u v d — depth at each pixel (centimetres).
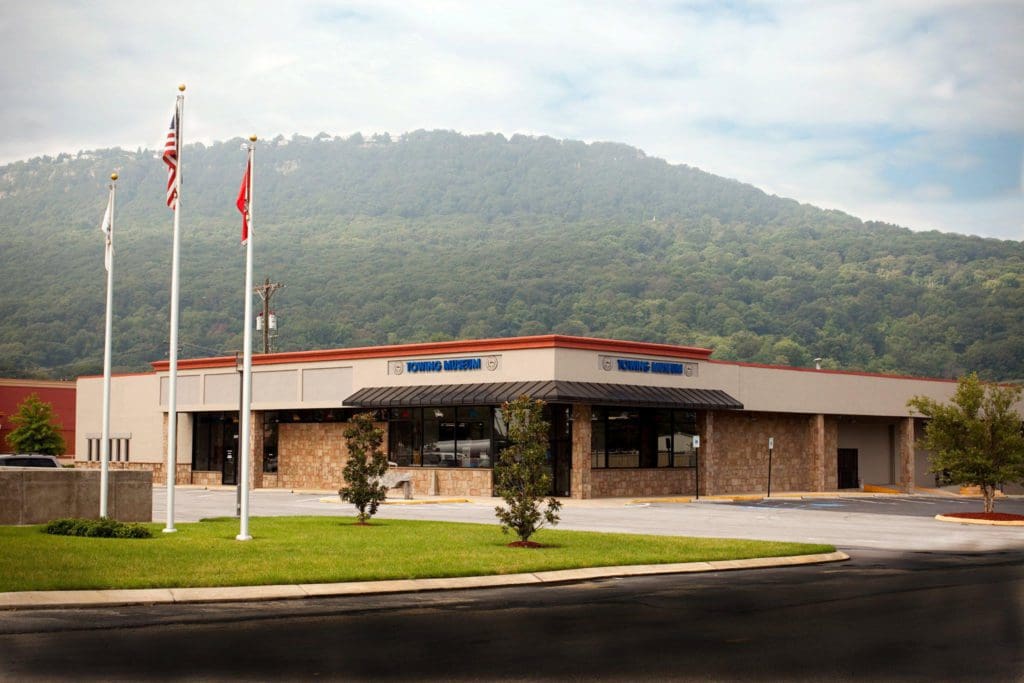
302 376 5241
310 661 1223
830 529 3145
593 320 15575
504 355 4516
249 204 2453
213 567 1823
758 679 1169
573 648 1320
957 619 1560
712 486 4953
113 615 1480
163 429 6009
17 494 2581
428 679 1151
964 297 15625
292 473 5394
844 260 19575
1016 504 4759
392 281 17475
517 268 17950
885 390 5819
